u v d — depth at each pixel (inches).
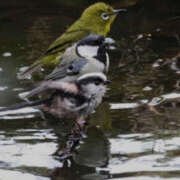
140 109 420.8
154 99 438.3
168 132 379.2
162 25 610.5
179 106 422.9
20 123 406.6
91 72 384.5
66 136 383.6
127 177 321.4
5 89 470.9
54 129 395.5
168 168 329.7
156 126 390.0
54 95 366.6
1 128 398.9
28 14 668.7
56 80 383.2
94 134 383.6
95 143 370.3
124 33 597.9
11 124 405.4
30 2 711.1
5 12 676.7
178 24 609.0
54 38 589.6
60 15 661.3
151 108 421.4
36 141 378.3
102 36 404.8
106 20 561.3
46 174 331.9
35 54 552.1
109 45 567.5
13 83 484.7
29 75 505.0
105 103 434.6
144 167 332.5
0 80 491.8
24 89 470.0
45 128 398.0
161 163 336.2
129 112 416.2
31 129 396.5
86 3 694.5
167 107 422.3
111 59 532.1
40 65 504.7
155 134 377.7
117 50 555.2
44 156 356.5
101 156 351.9
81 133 386.0
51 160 350.6
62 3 700.7
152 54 539.8
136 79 482.6
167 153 349.4
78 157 352.8
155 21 622.2
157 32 592.7
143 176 321.4
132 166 335.3
